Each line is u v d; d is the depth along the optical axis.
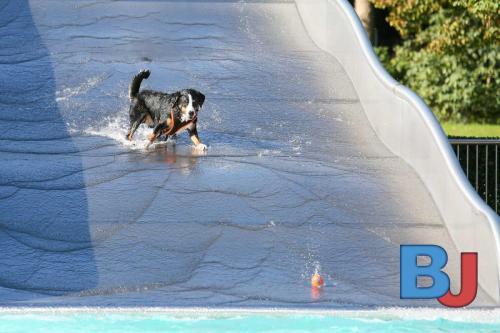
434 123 15.13
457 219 13.85
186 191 14.91
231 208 14.50
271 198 14.82
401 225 14.30
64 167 15.60
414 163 15.88
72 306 11.88
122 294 12.38
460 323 11.71
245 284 12.67
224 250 13.48
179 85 18.95
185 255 13.35
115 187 15.00
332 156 16.44
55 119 17.44
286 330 11.35
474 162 18.83
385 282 12.84
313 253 13.50
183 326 11.42
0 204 14.46
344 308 11.97
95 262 13.14
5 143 16.41
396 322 11.73
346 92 18.97
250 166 15.81
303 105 18.44
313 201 14.80
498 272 12.45
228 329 11.35
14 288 12.46
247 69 19.86
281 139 17.08
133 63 19.95
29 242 13.59
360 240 13.87
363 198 14.95
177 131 16.28
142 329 11.29
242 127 17.48
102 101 18.23
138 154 16.17
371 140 17.22
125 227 13.96
